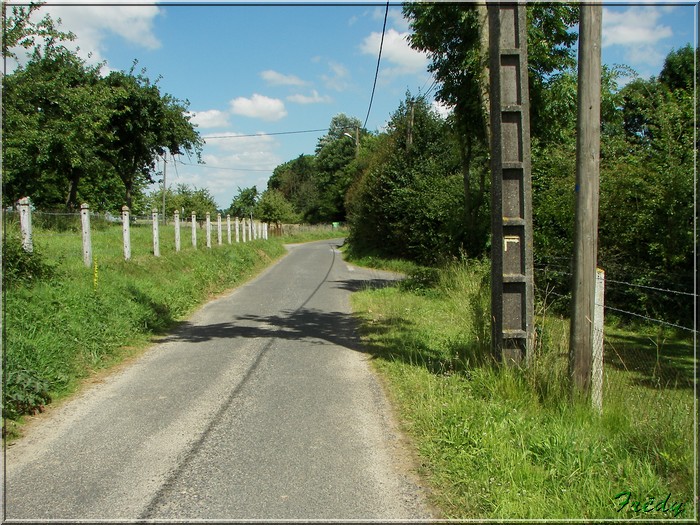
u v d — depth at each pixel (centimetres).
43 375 584
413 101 2770
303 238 5869
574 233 501
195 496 364
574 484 366
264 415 520
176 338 880
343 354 769
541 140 1408
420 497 364
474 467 395
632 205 1025
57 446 446
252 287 1633
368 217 2992
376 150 3262
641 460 396
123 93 2997
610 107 1363
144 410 534
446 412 491
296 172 9850
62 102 2567
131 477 391
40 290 796
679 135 1012
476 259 1446
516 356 570
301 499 361
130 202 3428
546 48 1278
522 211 566
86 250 1090
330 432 477
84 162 2645
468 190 1590
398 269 2403
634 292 962
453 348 723
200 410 534
